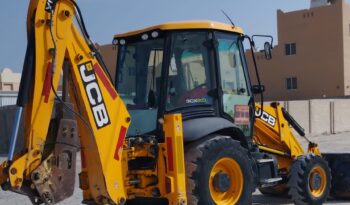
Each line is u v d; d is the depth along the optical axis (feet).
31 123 18.95
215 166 23.26
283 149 30.48
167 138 22.08
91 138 20.67
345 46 132.57
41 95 19.17
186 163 22.58
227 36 25.25
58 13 19.69
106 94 21.15
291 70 140.77
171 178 21.84
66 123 20.01
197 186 22.31
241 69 26.02
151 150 22.44
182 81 23.67
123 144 21.76
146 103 23.98
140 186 22.47
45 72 19.29
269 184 27.43
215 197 23.21
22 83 18.93
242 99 25.91
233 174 23.88
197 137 22.65
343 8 131.95
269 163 27.35
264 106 29.94
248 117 26.32
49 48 19.40
